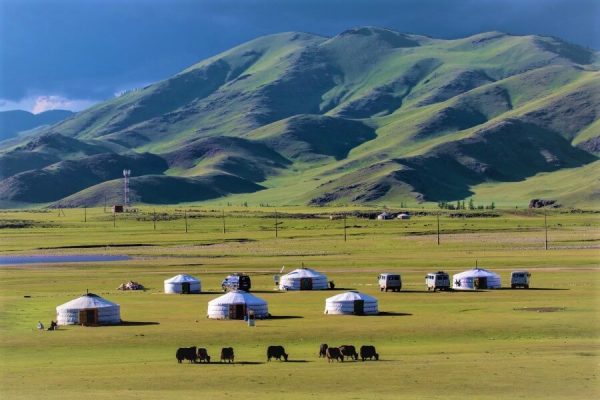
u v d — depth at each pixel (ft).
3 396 345.31
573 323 527.81
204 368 406.00
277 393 346.33
